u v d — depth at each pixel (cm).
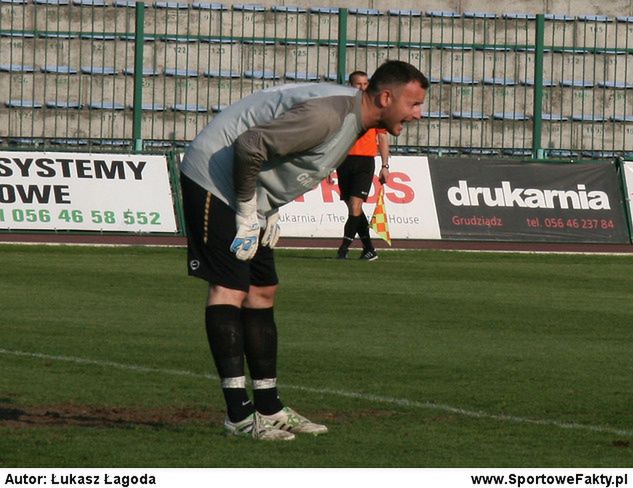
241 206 1659
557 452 1641
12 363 2308
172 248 5103
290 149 1620
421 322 3009
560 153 7331
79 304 3222
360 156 4681
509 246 5575
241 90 7169
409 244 5509
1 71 7062
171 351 2497
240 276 1705
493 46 7281
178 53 7131
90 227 5406
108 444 1625
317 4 7750
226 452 1598
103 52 7125
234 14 7200
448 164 5731
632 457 1619
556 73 7331
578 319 3128
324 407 1945
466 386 2153
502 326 2970
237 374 1706
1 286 3597
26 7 7100
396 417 1869
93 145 7069
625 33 7425
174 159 5584
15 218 5328
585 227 5772
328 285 3778
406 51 7212
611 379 2253
